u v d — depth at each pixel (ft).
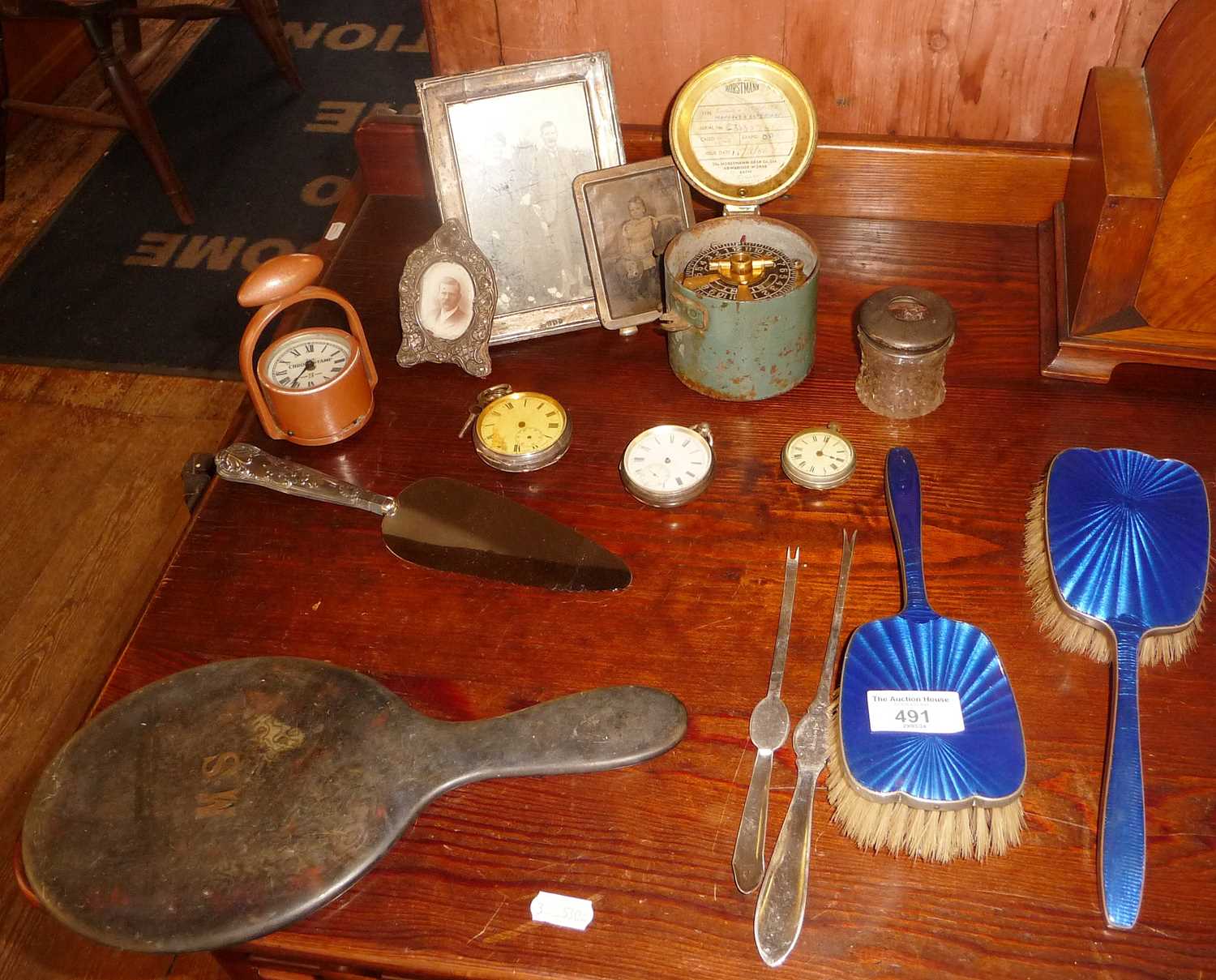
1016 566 2.58
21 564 5.17
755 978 1.99
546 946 2.06
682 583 2.60
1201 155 2.44
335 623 2.58
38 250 6.81
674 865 2.15
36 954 3.96
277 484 2.83
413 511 2.79
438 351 3.06
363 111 7.68
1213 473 2.72
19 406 5.85
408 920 2.10
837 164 3.34
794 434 2.88
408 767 2.25
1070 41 3.07
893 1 3.07
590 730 2.29
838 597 2.52
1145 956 1.97
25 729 4.55
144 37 8.52
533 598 2.59
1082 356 2.89
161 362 6.04
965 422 2.88
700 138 3.07
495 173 3.05
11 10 5.86
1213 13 2.60
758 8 3.18
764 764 2.26
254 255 6.64
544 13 3.32
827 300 3.23
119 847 2.16
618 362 3.14
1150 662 2.37
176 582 2.69
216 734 2.32
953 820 2.11
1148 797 2.17
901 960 1.99
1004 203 3.32
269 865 2.13
